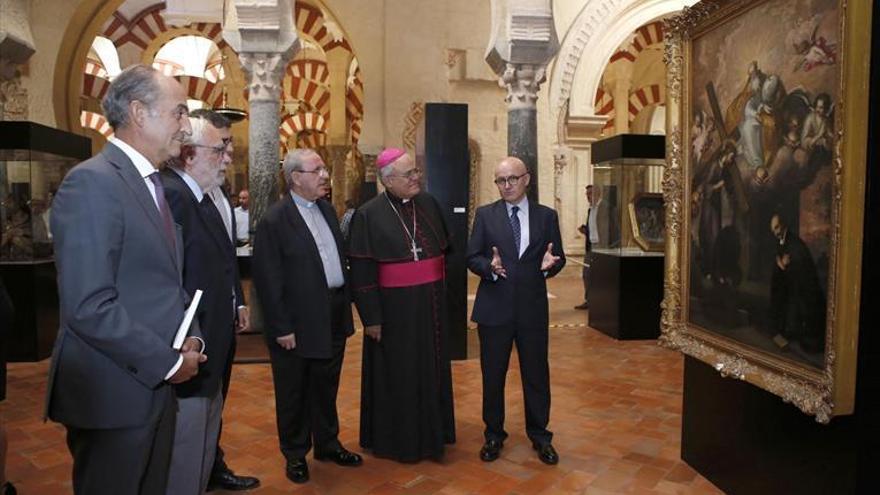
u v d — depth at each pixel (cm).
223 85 1797
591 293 804
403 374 378
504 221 379
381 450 389
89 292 181
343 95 1616
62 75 1023
